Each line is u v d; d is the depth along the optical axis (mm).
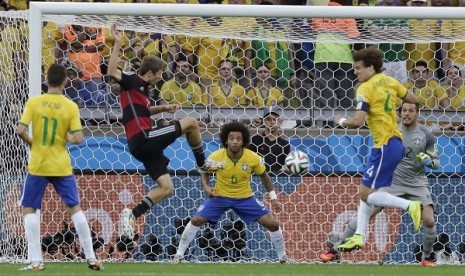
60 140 22547
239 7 27750
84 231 23031
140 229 30016
